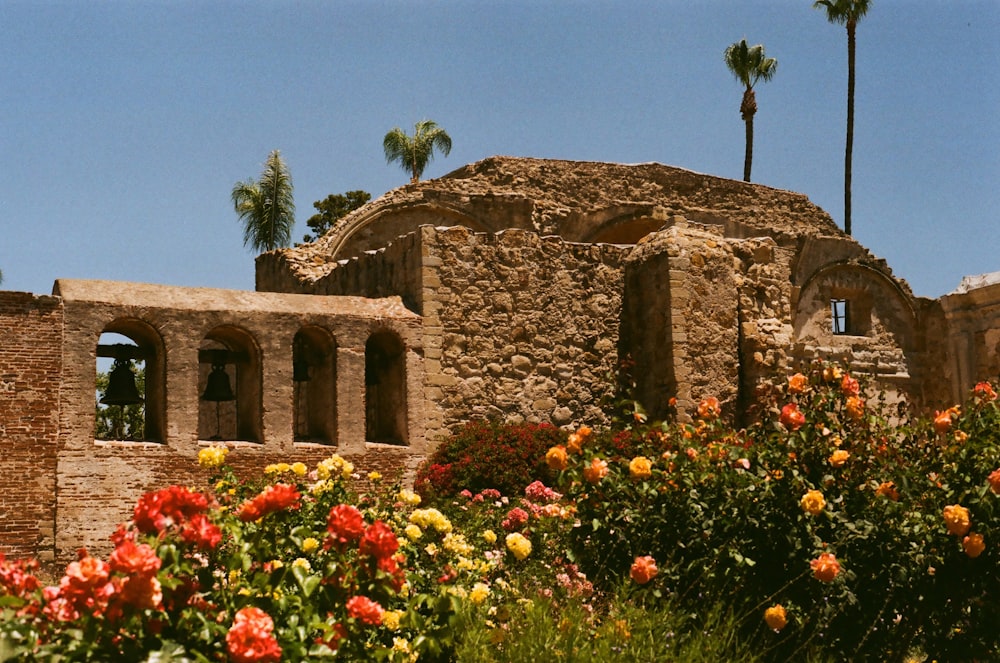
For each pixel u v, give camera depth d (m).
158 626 5.66
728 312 21.78
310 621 6.37
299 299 19.19
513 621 8.35
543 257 21.39
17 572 5.76
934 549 9.66
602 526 10.11
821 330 32.66
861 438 10.14
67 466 16.39
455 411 19.97
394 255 21.22
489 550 11.09
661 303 21.36
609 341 21.81
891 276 33.06
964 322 26.23
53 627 5.51
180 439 17.33
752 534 9.83
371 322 19.36
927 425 10.39
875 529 9.55
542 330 21.16
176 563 5.90
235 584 6.88
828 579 8.76
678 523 10.00
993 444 9.86
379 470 18.94
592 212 32.88
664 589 9.72
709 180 35.38
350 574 6.82
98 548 16.38
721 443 10.43
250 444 17.97
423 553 9.20
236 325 18.17
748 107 54.97
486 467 18.06
